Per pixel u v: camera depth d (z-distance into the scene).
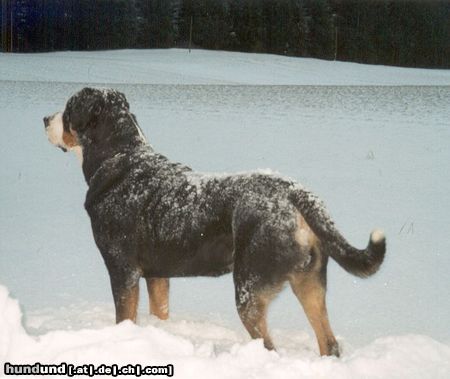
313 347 4.82
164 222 4.65
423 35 69.44
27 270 6.34
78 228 7.82
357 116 20.62
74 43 62.81
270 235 4.21
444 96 29.53
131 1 64.81
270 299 4.32
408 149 13.87
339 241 4.10
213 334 4.99
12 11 60.06
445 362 4.24
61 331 4.14
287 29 65.75
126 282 4.86
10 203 9.00
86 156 5.09
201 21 65.75
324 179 10.59
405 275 6.28
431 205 9.04
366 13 69.06
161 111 20.64
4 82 31.14
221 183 4.58
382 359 4.16
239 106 23.22
